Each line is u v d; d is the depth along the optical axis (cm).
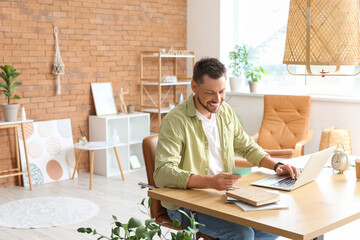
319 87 579
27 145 513
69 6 541
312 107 556
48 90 532
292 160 290
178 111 248
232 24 659
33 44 515
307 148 565
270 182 236
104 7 575
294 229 170
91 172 499
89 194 478
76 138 562
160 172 229
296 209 194
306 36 205
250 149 270
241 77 654
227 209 195
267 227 175
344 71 553
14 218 404
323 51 203
